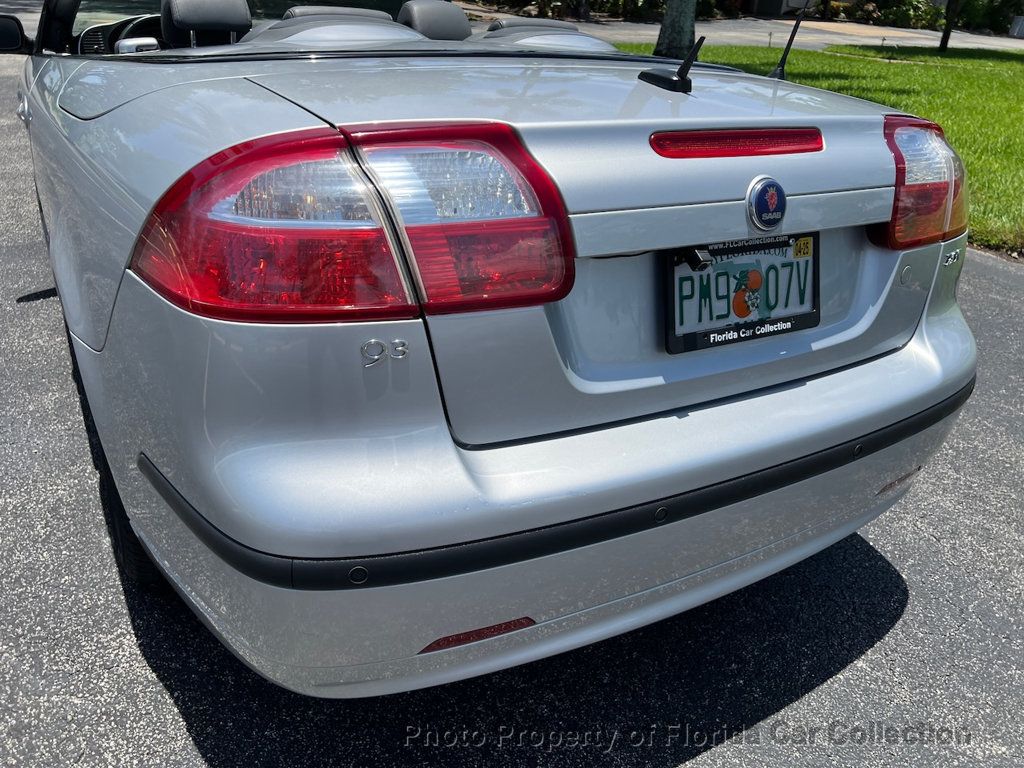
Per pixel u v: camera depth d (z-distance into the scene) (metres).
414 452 1.34
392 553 1.31
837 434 1.74
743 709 1.95
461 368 1.35
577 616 1.53
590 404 1.50
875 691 2.02
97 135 1.79
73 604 2.12
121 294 1.48
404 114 1.41
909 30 32.78
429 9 2.78
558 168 1.39
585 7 24.03
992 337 4.19
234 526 1.31
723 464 1.58
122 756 1.71
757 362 1.71
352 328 1.28
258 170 1.29
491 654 1.49
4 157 6.34
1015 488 2.92
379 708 1.89
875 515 2.01
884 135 1.82
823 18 32.66
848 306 1.87
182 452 1.38
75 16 3.08
